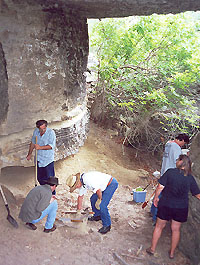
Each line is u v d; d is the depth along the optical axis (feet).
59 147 21.77
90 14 21.66
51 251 14.64
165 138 31.07
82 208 19.30
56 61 20.30
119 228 17.60
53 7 19.25
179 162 14.06
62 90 21.35
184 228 15.37
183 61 29.71
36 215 15.02
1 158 17.85
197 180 14.92
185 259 15.11
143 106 30.58
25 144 19.02
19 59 17.87
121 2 16.69
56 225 16.74
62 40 20.66
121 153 31.01
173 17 28.43
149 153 33.09
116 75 30.07
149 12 19.15
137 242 16.24
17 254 13.84
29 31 18.07
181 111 27.37
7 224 15.84
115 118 33.42
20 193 18.71
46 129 17.99
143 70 30.32
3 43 16.84
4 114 17.79
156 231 14.83
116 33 30.01
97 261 14.42
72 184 16.24
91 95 34.40
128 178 25.93
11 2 16.71
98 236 16.31
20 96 18.47
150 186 25.41
